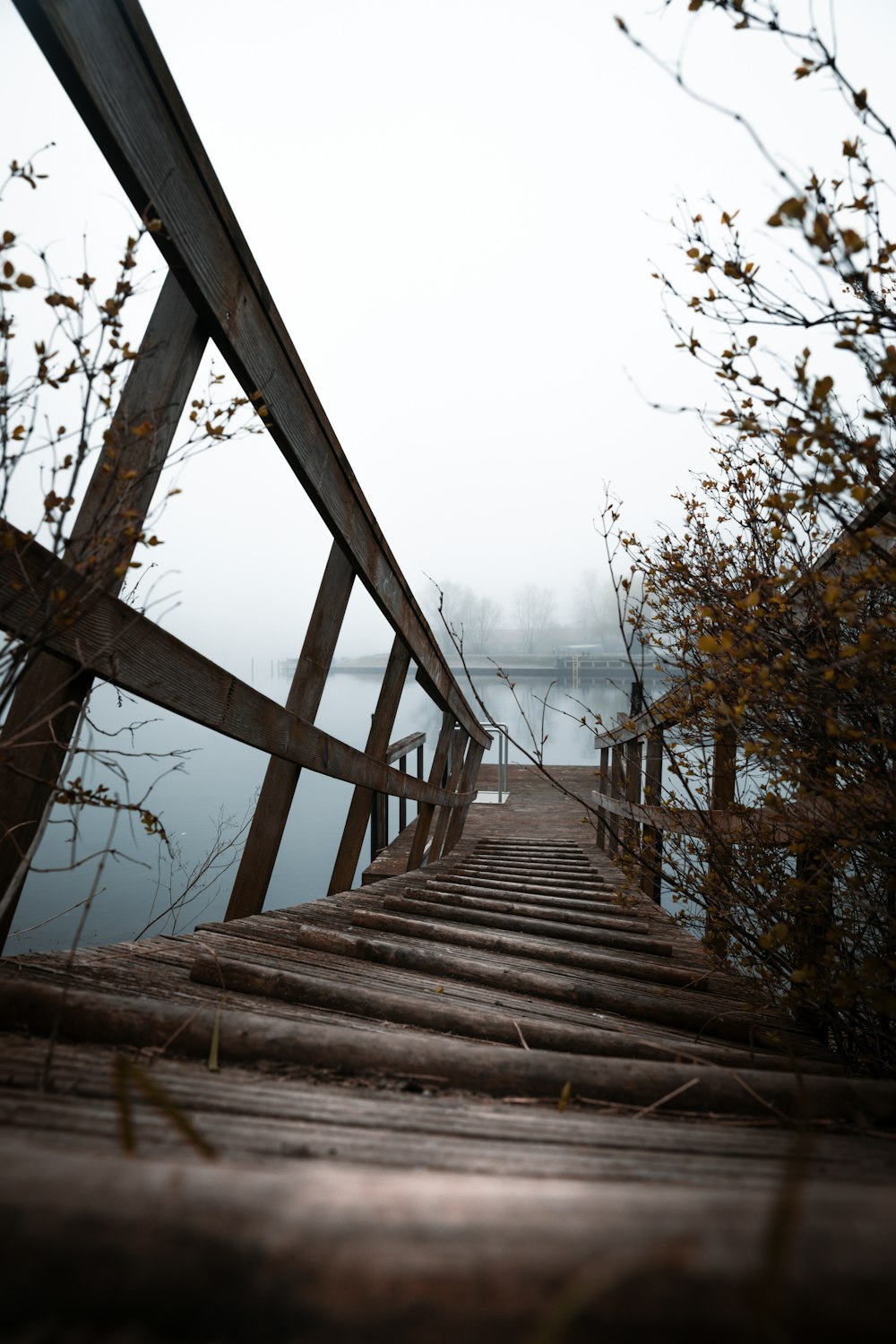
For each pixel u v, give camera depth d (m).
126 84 1.56
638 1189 0.40
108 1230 0.34
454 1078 1.29
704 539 2.35
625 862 2.80
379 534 3.76
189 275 1.83
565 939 3.57
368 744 4.66
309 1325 0.32
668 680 2.38
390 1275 0.33
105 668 1.64
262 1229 0.34
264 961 2.28
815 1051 2.04
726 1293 0.31
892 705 1.54
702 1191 0.41
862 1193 0.39
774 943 1.75
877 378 1.23
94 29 1.44
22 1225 0.34
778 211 1.09
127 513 1.33
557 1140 0.92
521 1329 0.31
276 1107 0.95
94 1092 0.93
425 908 3.73
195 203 1.86
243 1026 1.31
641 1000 2.29
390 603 4.14
